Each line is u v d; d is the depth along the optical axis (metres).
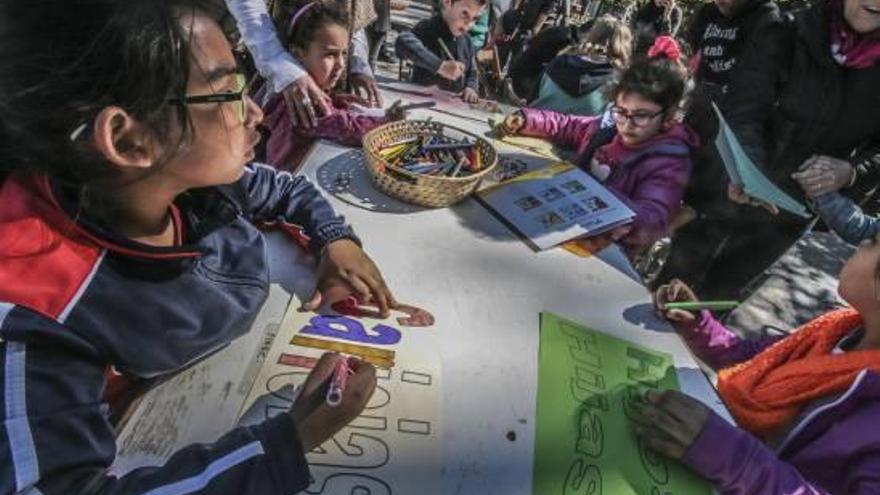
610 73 2.21
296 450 0.65
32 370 0.57
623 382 0.95
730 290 2.14
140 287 0.72
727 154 1.38
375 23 4.14
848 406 0.91
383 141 1.44
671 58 1.61
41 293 0.61
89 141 0.60
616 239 1.38
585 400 0.90
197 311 0.80
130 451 0.72
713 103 1.76
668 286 1.19
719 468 0.82
